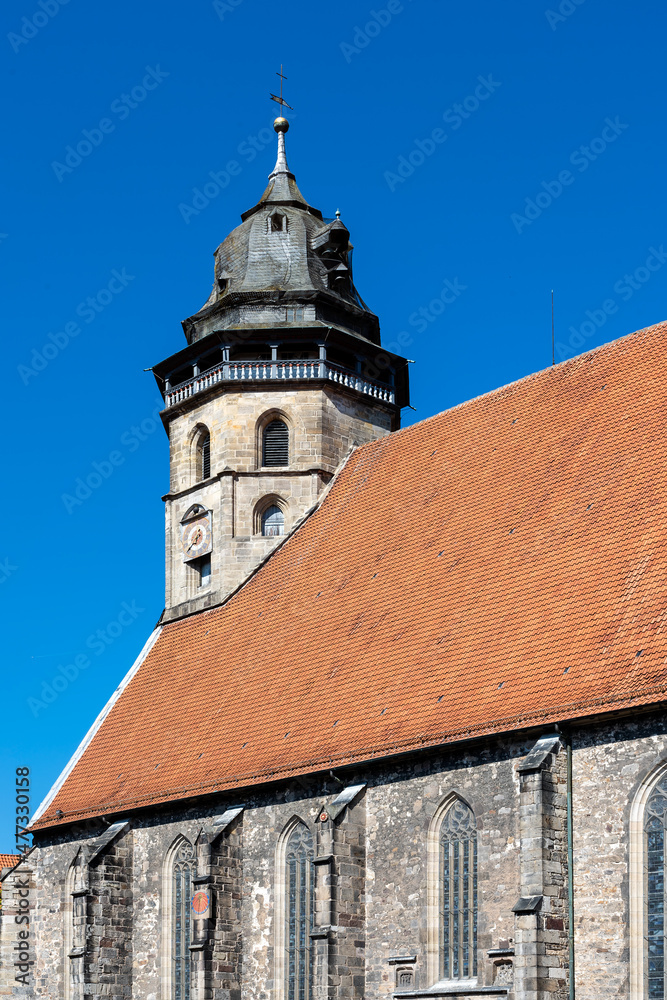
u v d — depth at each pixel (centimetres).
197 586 7069
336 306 7244
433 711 4756
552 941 4084
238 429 7006
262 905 5278
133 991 5838
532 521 5212
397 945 4691
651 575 4456
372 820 4872
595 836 4131
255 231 7438
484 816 4481
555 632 4594
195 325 7425
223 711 5931
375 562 5884
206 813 5650
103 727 6731
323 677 5497
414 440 6419
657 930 3950
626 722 4128
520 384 6016
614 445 5188
